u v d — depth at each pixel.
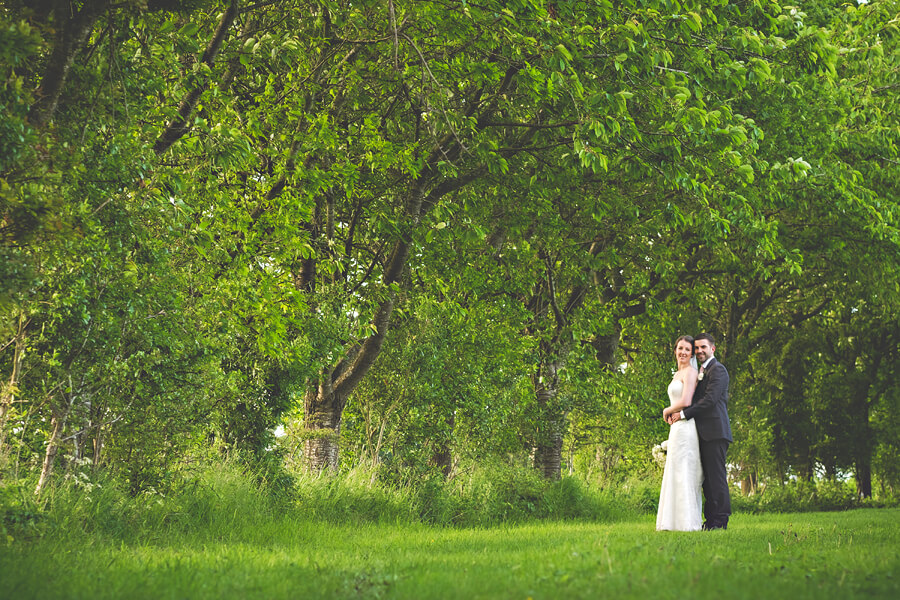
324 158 14.09
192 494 10.48
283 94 12.93
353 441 17.12
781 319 33.41
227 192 12.01
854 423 34.09
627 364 28.33
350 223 15.69
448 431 15.73
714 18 12.81
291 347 12.07
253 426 12.73
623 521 17.09
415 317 15.87
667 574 4.25
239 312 11.48
